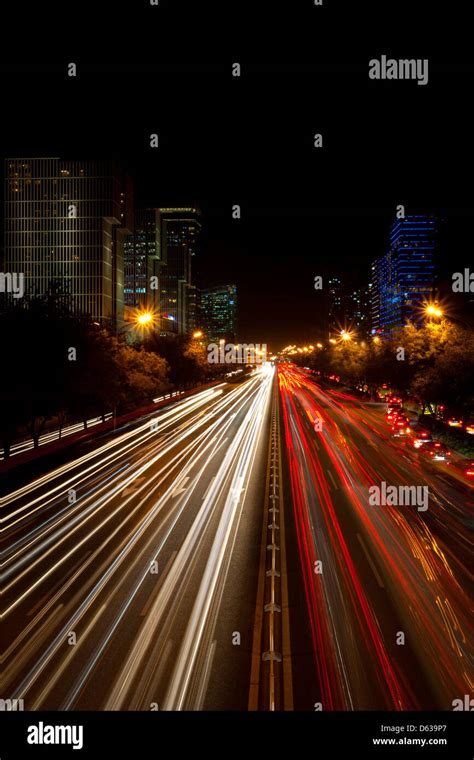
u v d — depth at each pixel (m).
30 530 18.30
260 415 54.31
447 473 27.42
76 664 10.27
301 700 9.30
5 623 11.88
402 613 12.38
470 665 10.33
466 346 33.12
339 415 55.00
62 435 41.06
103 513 20.17
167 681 9.76
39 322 29.38
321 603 12.87
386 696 9.41
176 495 22.78
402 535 17.84
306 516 19.89
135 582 13.99
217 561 15.42
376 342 68.94
